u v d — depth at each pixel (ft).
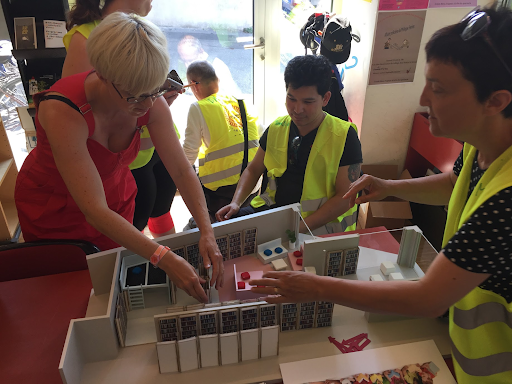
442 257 2.51
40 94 3.69
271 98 10.66
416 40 7.87
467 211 2.79
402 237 4.06
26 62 8.30
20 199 4.88
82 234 5.02
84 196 3.49
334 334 3.64
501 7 2.27
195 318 3.30
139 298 3.80
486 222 2.33
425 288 2.55
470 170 3.08
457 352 3.15
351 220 6.05
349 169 5.67
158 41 3.15
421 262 4.02
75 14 5.00
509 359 2.97
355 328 3.69
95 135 4.01
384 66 8.07
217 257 3.79
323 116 5.74
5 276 4.55
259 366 3.37
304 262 4.07
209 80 7.79
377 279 4.06
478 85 2.28
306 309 3.55
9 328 3.74
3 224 8.52
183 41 9.59
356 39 8.11
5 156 9.09
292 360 3.41
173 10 9.19
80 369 3.28
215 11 9.32
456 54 2.27
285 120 6.09
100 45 3.00
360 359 3.40
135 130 4.47
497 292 2.84
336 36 7.30
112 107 3.89
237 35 9.69
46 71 8.43
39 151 4.47
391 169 9.02
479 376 3.05
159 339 3.33
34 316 3.86
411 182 4.09
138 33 3.02
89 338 3.27
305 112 5.39
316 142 5.61
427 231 8.46
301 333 3.66
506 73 2.20
